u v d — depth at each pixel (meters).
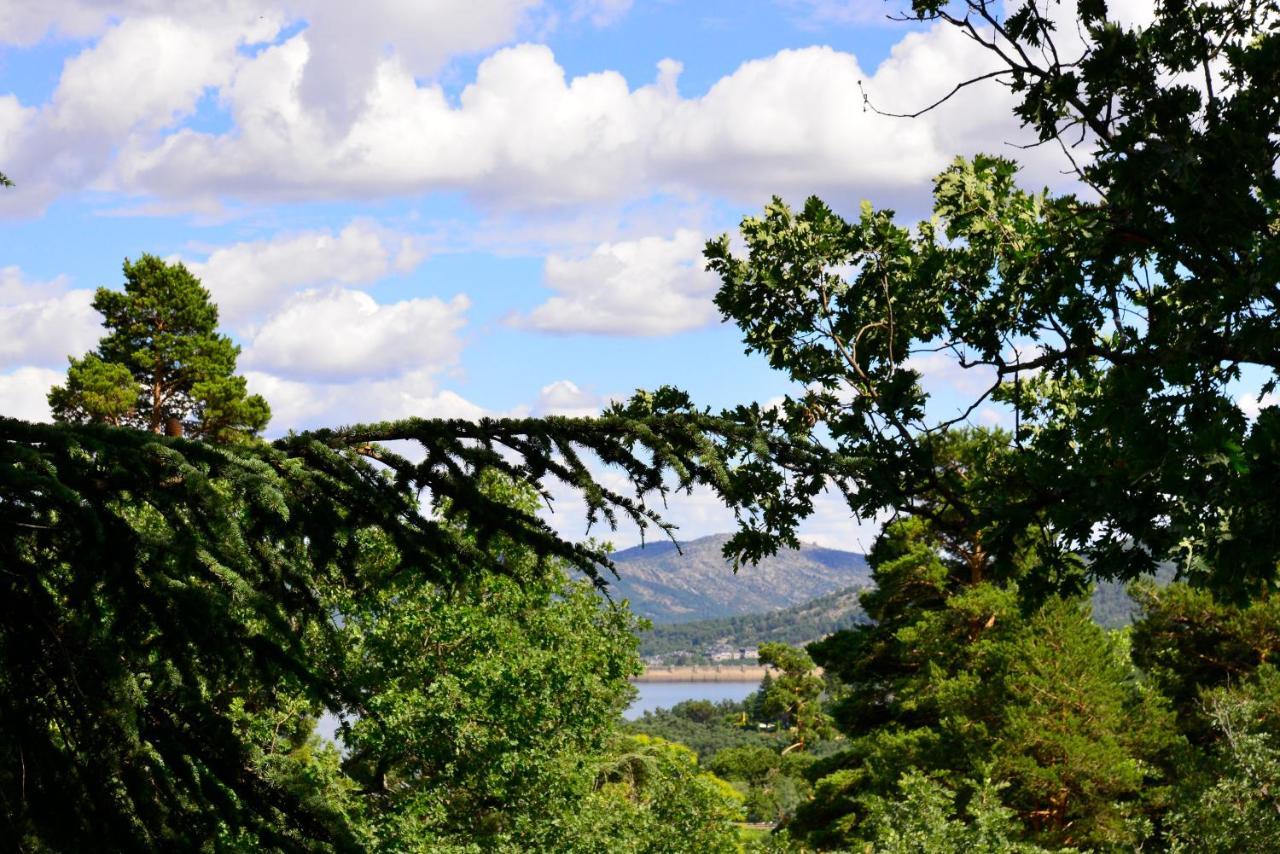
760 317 11.62
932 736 30.17
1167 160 7.35
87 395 39.09
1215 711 20.80
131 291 42.88
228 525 4.57
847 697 36.75
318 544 5.62
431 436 5.94
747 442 6.68
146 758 4.50
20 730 4.35
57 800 4.32
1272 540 7.12
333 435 5.86
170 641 4.45
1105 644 30.42
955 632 31.66
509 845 21.09
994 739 28.42
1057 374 9.72
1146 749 29.39
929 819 19.98
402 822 19.91
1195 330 7.71
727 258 11.78
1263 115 7.42
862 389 10.80
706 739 136.50
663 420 6.39
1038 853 20.61
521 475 6.11
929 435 9.80
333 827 4.76
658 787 26.72
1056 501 8.55
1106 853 27.17
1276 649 31.33
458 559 6.02
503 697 21.17
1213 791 17.88
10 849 4.21
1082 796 27.95
